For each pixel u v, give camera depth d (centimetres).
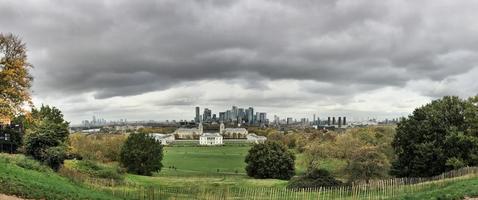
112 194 4878
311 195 5709
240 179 9775
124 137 15412
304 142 14138
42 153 5838
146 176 10238
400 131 7606
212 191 6116
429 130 7188
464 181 4584
